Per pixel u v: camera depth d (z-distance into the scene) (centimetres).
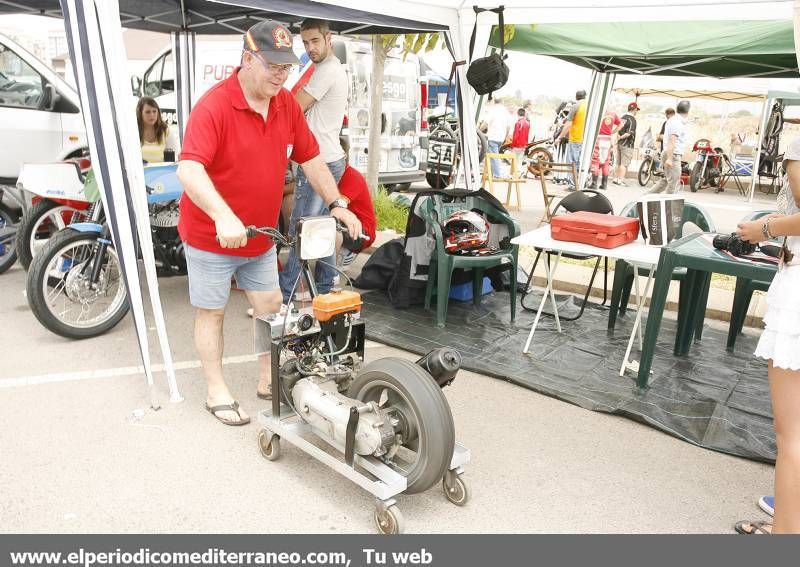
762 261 334
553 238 414
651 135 1667
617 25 675
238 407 337
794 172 215
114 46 303
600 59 815
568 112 1424
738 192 1505
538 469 302
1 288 543
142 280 576
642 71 806
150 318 483
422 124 1087
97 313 489
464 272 531
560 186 1377
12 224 586
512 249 495
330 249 275
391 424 250
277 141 309
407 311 517
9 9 536
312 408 269
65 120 716
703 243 378
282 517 258
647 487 291
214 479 283
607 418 357
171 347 430
